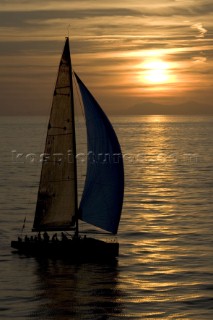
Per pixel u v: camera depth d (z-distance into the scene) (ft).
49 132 297.94
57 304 239.30
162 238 357.61
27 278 268.41
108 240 350.02
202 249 329.11
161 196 543.39
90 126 291.17
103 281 266.98
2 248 319.27
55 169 298.15
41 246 298.76
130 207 478.59
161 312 233.96
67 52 294.46
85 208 295.28
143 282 267.18
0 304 239.30
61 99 296.51
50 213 298.56
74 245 291.79
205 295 252.01
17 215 434.30
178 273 281.74
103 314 230.89
